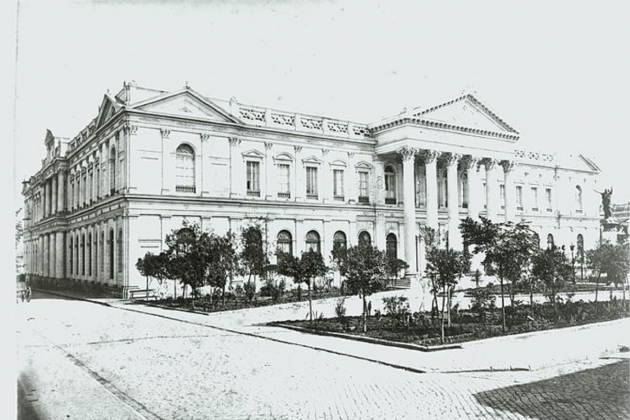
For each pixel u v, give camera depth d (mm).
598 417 9828
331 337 19047
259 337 19438
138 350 17141
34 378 13469
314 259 24797
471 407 10453
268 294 33875
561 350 15977
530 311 23031
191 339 19141
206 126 41125
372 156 51031
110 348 17500
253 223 42000
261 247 35719
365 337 18141
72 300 37531
